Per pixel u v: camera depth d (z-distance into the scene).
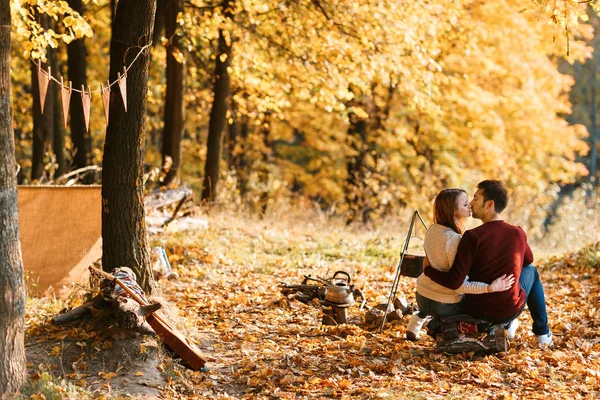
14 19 8.62
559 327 6.83
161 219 11.67
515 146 19.84
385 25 12.51
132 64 6.23
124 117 6.31
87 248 8.38
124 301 5.63
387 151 19.72
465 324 5.80
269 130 21.20
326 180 21.62
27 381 4.79
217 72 14.35
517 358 5.75
